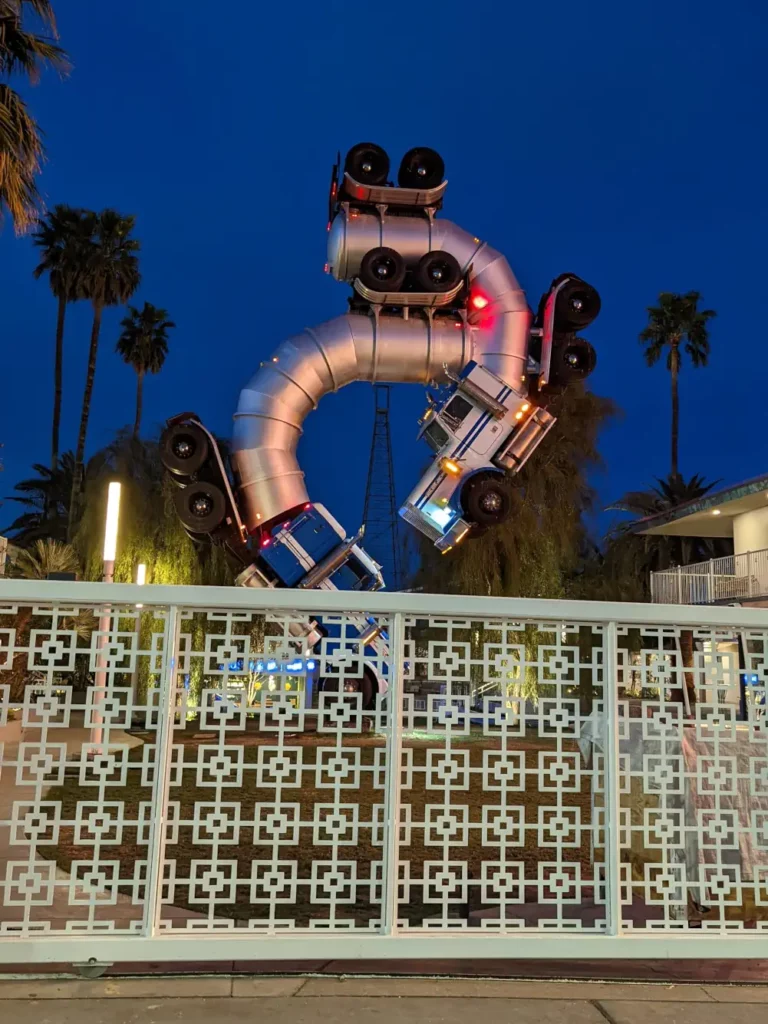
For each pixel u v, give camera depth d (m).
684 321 44.16
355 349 15.50
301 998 3.65
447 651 4.21
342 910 5.31
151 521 23.77
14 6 12.08
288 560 15.29
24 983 3.74
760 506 24.80
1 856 6.29
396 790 4.04
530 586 22.72
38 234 37.06
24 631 11.19
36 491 40.44
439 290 15.31
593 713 4.30
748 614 4.27
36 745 3.89
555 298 15.67
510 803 8.66
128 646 14.91
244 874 6.00
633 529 30.80
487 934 3.97
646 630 4.30
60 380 41.41
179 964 4.02
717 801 4.25
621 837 5.49
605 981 3.95
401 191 15.92
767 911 4.53
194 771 9.87
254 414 15.47
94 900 3.87
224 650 4.08
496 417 15.36
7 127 11.62
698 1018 3.56
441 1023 3.43
